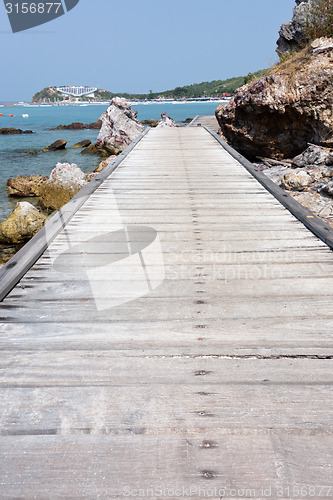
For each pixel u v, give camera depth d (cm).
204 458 173
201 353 247
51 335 269
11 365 237
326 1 1247
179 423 192
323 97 1034
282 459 171
